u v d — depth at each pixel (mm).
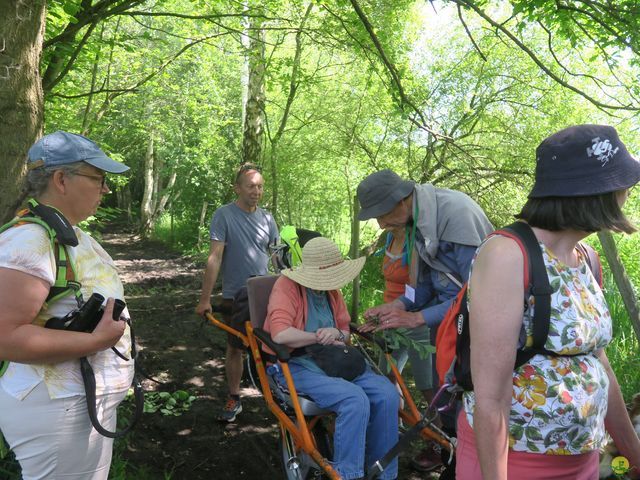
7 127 3277
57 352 1893
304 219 12766
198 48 11039
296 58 10188
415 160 10484
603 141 1503
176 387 5246
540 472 1580
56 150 2049
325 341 3244
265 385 3297
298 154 11812
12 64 3307
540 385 1551
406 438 2406
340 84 11172
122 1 5965
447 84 10414
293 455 3074
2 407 1954
